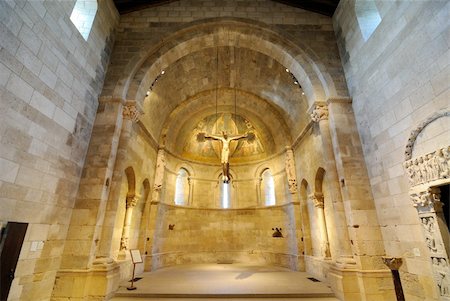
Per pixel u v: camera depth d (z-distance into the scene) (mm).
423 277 5922
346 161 8258
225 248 15883
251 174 17328
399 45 6691
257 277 10430
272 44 10398
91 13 8539
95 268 7082
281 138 15289
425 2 5812
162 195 14156
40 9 6000
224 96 15586
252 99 15273
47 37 6270
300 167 13305
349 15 9320
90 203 7547
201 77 13797
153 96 12117
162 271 12031
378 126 7590
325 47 10172
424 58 5871
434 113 5543
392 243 6965
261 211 16109
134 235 11516
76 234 7207
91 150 8172
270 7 10922
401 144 6617
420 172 5902
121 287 8289
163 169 13898
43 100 6145
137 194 10859
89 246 7113
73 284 6672
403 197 6574
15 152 5309
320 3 10484
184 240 15266
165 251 13984
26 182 5621
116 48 9938
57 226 6750
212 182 17438
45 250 6289
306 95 10516
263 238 15484
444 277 5289
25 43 5559
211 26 10516
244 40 10781
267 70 12734
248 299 7469
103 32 9141
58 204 6770
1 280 4840
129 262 10117
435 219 5508
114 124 8555
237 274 11172
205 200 16844
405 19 6461
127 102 9156
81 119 7824
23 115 5516
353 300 6906
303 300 7352
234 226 16375
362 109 8430
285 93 13078
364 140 8305
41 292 6137
